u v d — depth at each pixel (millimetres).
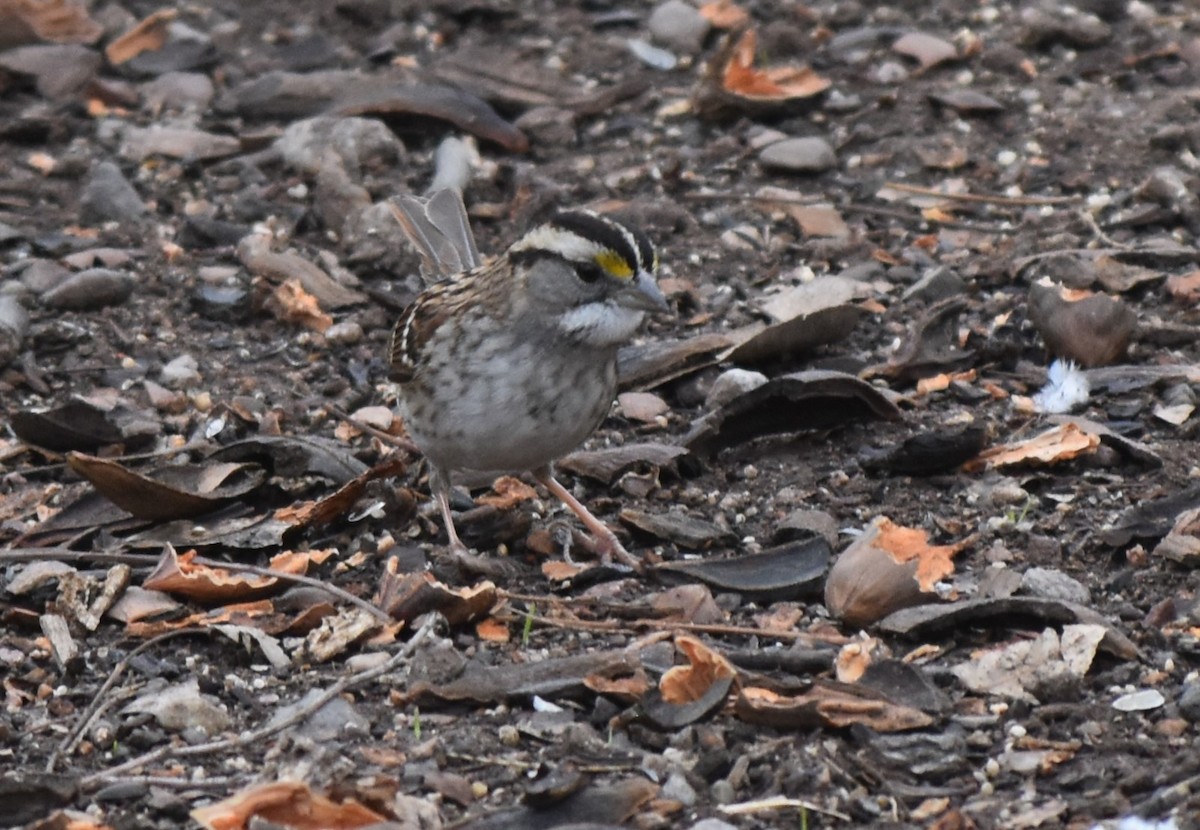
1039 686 8609
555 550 10406
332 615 9445
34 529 10438
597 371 9867
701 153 15297
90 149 15383
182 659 9219
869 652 9070
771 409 11289
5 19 16547
